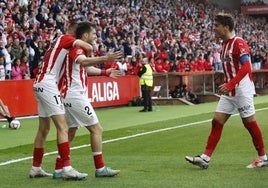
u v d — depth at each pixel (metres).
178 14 104.69
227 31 19.94
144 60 52.88
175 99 60.19
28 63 54.03
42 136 19.52
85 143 29.61
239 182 17.98
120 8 85.38
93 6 78.75
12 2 61.75
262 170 20.16
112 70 19.77
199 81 71.50
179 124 39.25
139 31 82.62
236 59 19.75
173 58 75.75
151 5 98.19
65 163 18.75
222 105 20.36
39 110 19.23
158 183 18.06
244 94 20.11
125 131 35.38
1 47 50.38
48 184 18.31
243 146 27.14
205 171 20.12
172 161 22.92
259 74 87.50
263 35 128.50
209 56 87.12
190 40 93.88
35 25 60.97
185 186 17.52
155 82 65.12
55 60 18.78
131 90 60.41
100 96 55.53
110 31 74.19
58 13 67.31
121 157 24.39
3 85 43.94
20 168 21.95
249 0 145.88
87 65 18.02
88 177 19.38
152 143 29.30
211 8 127.38
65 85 18.95
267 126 37.25
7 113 38.62
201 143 29.03
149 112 51.44
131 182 18.31
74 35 19.31
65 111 19.12
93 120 19.06
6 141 32.16
